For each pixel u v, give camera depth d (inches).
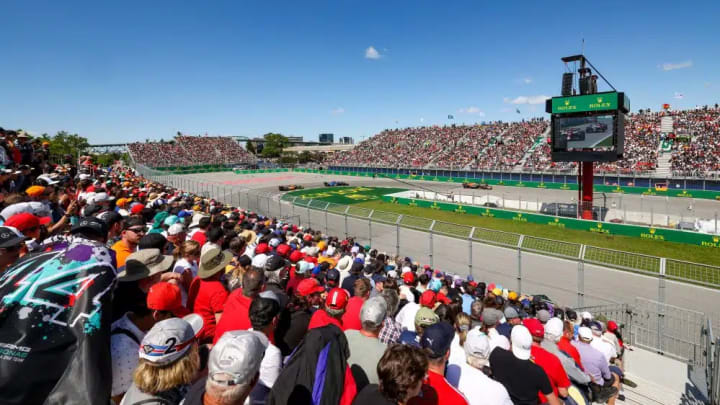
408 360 87.0
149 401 79.0
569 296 571.8
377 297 131.0
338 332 103.9
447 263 725.9
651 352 368.5
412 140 3038.9
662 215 1114.1
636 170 1711.4
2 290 83.8
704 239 775.1
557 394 152.4
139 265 117.6
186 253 192.9
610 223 894.4
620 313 488.4
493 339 169.6
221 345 76.4
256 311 116.2
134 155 3016.7
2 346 77.7
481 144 2549.2
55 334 80.4
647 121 2022.6
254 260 230.8
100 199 273.4
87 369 78.5
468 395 125.3
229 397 72.5
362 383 116.0
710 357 287.3
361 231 983.0
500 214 1114.1
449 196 1503.4
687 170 1592.0
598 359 207.3
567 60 1072.2
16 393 76.2
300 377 92.3
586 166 1112.8
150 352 78.2
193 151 3408.0
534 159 2127.2
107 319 86.9
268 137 4773.6
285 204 1432.1
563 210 1210.6
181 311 137.9
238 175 2822.3
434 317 149.9
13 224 133.0
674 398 275.3
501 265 711.1
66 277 85.7
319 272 283.3
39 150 654.5
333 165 3213.6
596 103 994.7
